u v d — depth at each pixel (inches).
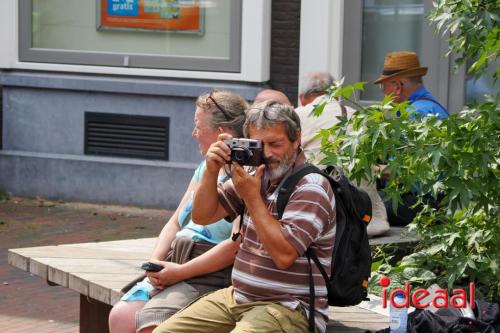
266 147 307.9
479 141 383.6
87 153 865.5
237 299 317.4
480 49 406.9
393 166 387.9
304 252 304.7
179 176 829.8
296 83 800.9
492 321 340.8
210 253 350.9
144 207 844.6
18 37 882.8
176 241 366.0
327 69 777.6
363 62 778.8
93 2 867.4
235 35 813.2
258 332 301.6
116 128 853.8
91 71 860.0
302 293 310.3
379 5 769.6
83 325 434.9
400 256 493.4
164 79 839.1
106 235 738.8
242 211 330.3
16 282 609.9
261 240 301.1
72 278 406.0
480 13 393.7
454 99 740.7
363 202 322.3
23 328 520.7
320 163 394.3
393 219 535.2
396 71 568.7
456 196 389.7
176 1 839.1
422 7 755.4
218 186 333.7
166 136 837.2
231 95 362.6
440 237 434.9
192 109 827.4
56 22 879.1
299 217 303.1
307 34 779.4
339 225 316.5
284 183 310.3
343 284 316.8
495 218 426.3
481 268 419.8
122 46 861.2
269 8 800.3
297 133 310.8
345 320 363.6
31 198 880.3
